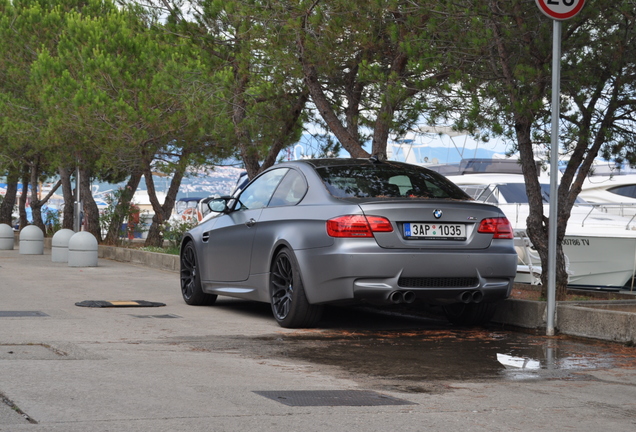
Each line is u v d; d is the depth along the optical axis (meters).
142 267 17.03
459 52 9.06
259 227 8.17
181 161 19.62
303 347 6.50
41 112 21.05
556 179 7.52
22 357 5.37
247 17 11.55
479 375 5.40
